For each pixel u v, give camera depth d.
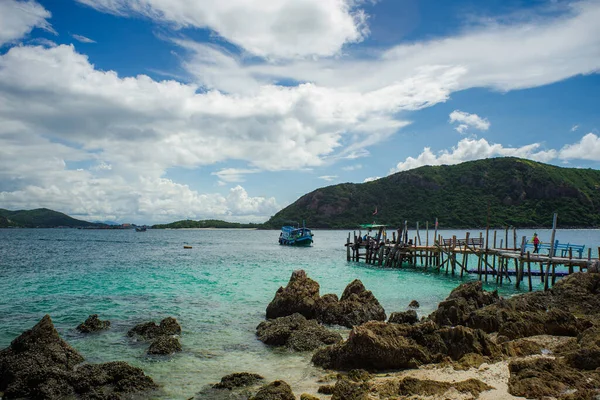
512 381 11.20
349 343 14.09
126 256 63.03
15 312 22.88
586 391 10.16
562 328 16.61
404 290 31.39
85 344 16.98
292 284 22.44
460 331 14.33
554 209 154.12
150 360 15.19
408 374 12.80
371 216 185.25
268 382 12.80
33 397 11.76
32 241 115.94
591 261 29.09
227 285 32.75
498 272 37.12
